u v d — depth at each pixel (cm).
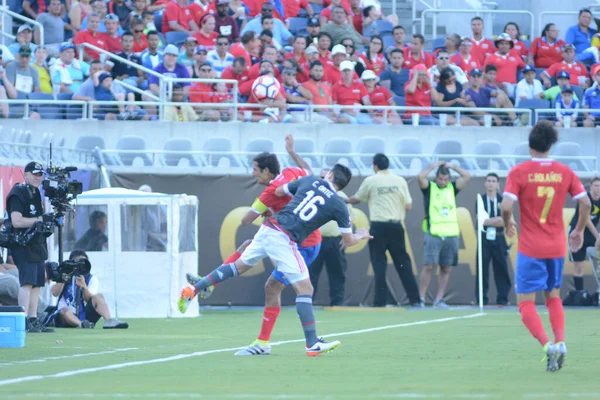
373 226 6044
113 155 6425
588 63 8750
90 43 7850
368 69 8019
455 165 6134
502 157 6594
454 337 3881
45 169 4034
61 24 8200
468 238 6419
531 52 8806
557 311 2684
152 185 6256
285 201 3119
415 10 9694
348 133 7006
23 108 6844
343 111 7294
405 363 2814
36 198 4028
